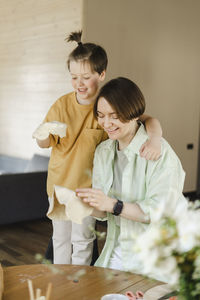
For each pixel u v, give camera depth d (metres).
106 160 1.67
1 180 4.01
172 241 0.72
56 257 2.23
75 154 2.06
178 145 6.13
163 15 5.65
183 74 6.10
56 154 2.13
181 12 5.95
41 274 1.34
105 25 4.91
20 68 5.75
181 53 6.02
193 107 6.34
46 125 1.69
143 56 5.43
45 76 5.29
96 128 2.04
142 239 0.73
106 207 1.39
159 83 5.73
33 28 5.43
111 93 1.44
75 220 1.31
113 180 1.67
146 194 1.54
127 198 1.57
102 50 1.98
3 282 1.26
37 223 4.42
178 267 0.74
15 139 5.97
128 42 5.21
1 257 3.29
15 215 4.15
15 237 3.88
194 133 6.39
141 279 1.31
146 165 1.54
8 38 5.95
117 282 1.29
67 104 2.13
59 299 1.17
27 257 3.31
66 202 1.31
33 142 5.61
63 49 4.95
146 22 5.43
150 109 5.65
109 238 1.62
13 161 5.84
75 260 2.09
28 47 5.56
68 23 4.85
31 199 4.26
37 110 5.48
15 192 4.12
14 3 5.76
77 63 1.92
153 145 1.51
